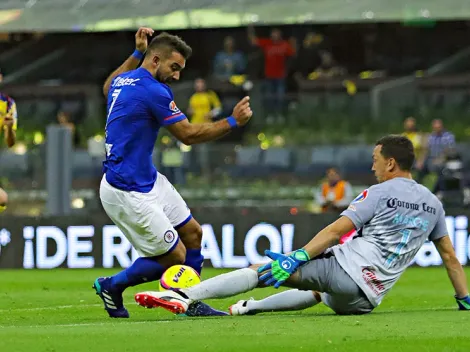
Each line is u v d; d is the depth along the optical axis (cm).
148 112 1465
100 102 4356
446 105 4241
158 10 4462
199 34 5106
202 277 2605
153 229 1476
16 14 4494
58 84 4416
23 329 1283
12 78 4878
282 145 3841
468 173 3478
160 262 1498
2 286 2323
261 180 3509
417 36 5084
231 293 1395
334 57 5116
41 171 3281
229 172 3481
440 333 1212
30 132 3931
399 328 1262
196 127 1473
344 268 1400
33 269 2961
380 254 1410
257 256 2947
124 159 1473
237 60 4509
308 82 4309
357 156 3572
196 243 1576
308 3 4359
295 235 2950
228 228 2947
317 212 3119
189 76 5025
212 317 1444
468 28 5041
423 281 2433
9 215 3170
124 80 1484
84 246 2967
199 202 3428
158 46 1479
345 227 1400
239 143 3994
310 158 3566
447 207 3347
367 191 1427
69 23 4478
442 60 5047
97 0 4534
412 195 1429
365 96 4234
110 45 5050
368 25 5119
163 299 1361
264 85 4250
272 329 1249
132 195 1471
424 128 4059
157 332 1225
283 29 5188
